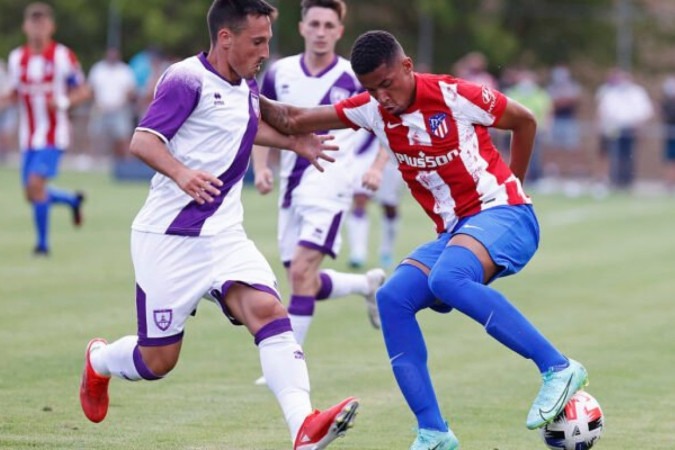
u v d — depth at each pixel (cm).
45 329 2633
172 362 1650
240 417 1928
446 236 1698
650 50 9138
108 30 8912
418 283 1650
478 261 1617
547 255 4256
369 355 2448
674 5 9500
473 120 1664
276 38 8338
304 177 2320
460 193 1681
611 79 7400
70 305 2938
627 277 3691
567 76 7750
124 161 6900
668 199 6862
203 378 2212
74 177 6975
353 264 3778
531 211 1702
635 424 1922
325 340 2614
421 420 1620
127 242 4244
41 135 3822
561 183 7500
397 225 3906
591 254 4294
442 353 2495
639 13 9050
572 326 2836
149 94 7412
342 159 2319
